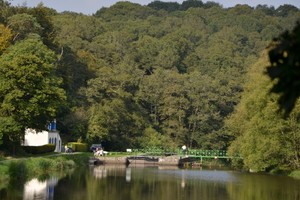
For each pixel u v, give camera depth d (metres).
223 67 165.00
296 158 69.06
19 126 62.91
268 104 65.69
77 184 53.50
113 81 127.25
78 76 124.75
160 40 179.50
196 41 199.62
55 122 97.06
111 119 117.62
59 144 96.44
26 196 41.56
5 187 45.91
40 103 66.25
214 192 50.38
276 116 64.62
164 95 137.75
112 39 176.62
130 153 110.69
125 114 124.19
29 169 57.56
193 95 135.62
